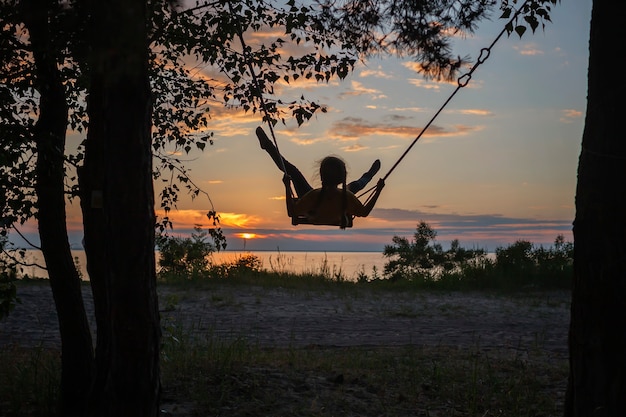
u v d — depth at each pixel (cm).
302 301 1259
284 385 561
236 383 548
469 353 767
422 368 659
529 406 524
